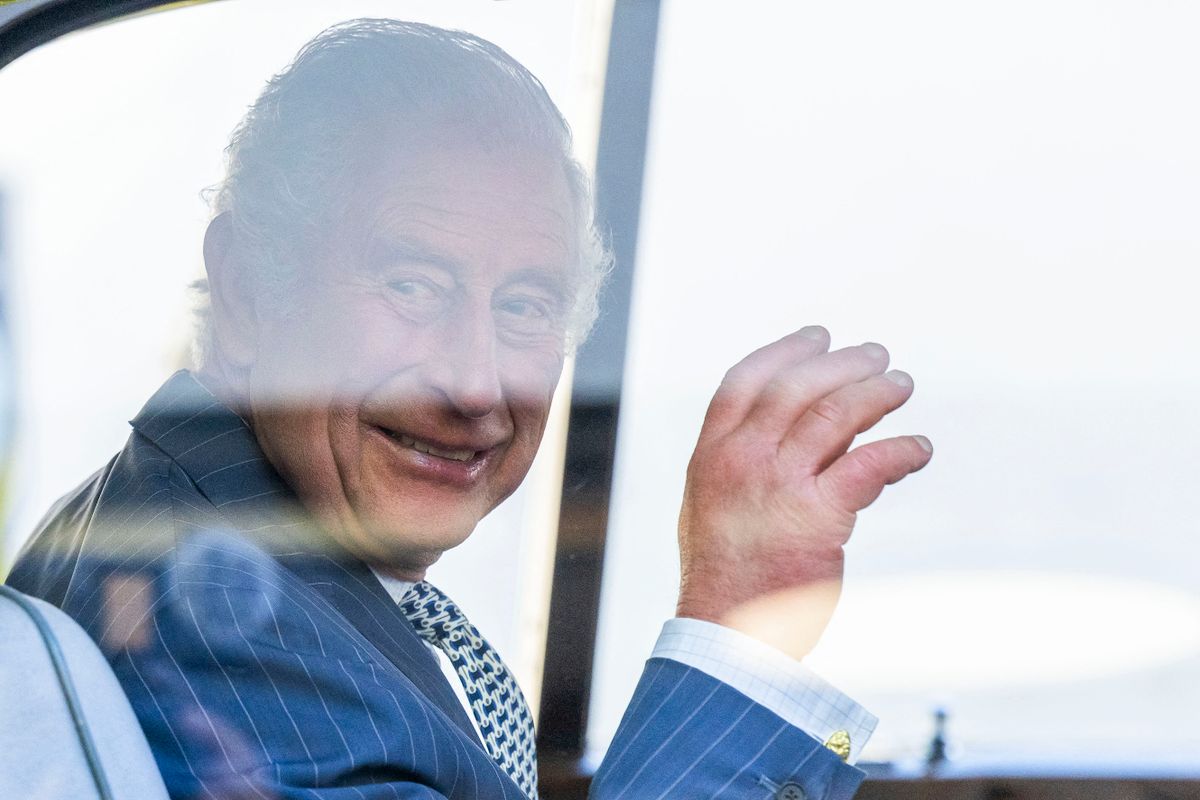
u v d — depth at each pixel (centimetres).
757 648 220
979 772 217
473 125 229
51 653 201
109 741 198
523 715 238
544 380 233
